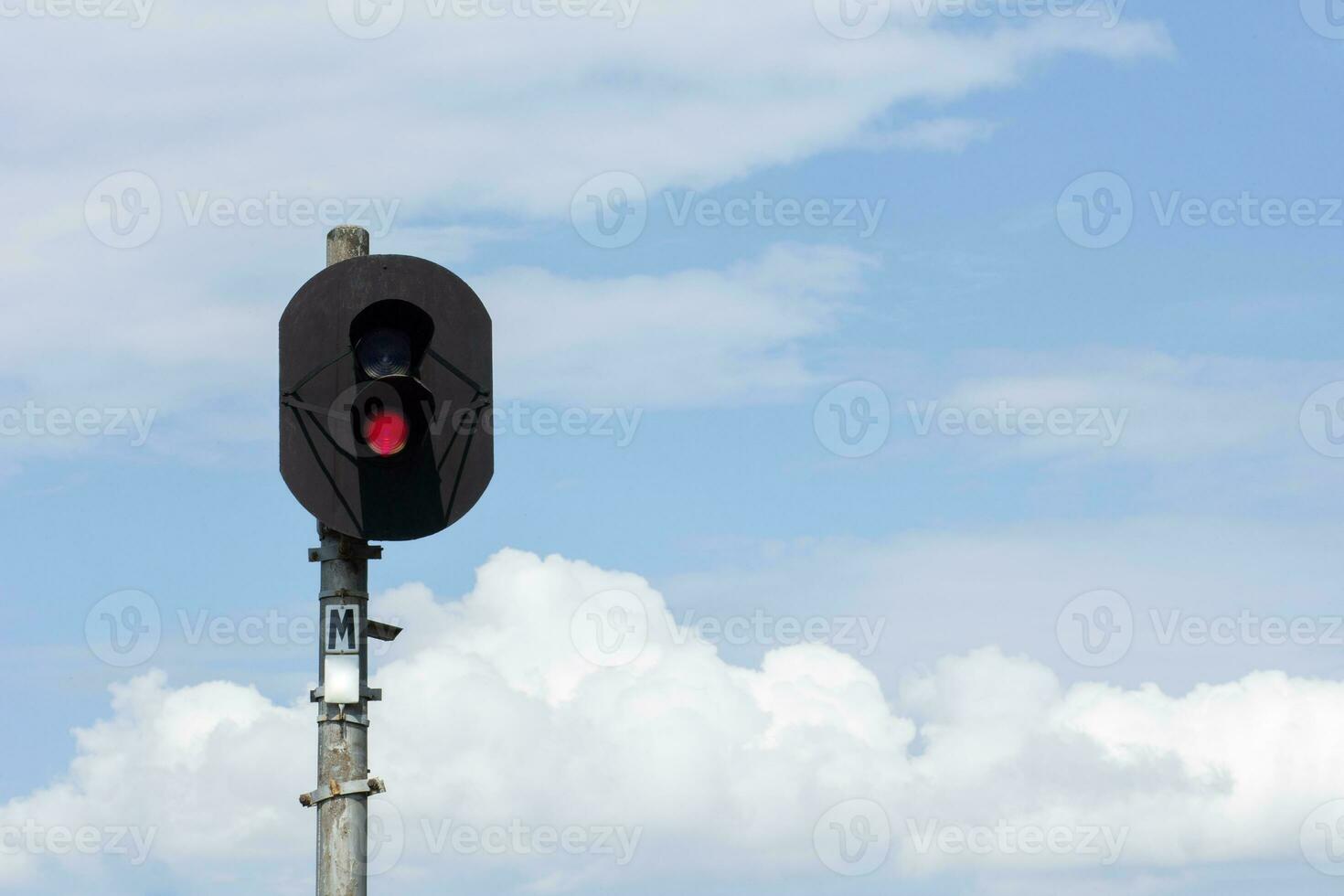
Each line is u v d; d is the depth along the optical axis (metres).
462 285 9.30
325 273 9.22
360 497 9.02
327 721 8.95
